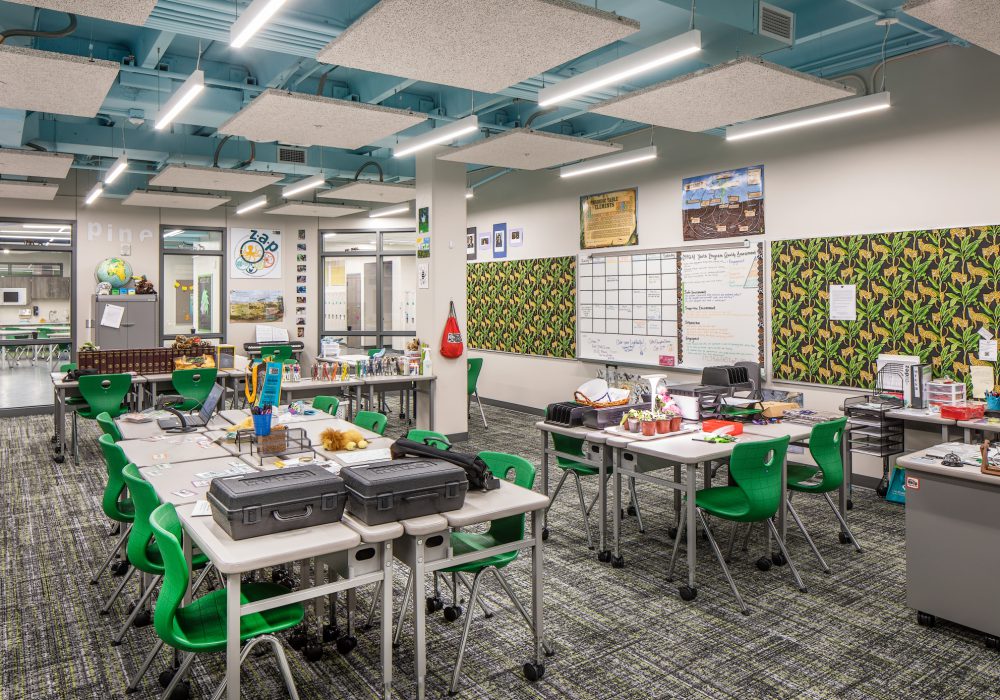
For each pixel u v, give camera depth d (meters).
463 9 3.31
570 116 7.00
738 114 5.09
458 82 4.41
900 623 3.40
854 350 5.79
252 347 11.18
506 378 9.94
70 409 6.77
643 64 3.88
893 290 5.52
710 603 3.64
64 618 3.46
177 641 2.19
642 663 3.02
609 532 4.80
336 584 2.43
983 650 3.13
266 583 2.71
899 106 5.43
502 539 3.12
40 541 4.55
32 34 3.99
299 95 4.77
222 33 4.48
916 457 3.45
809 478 4.32
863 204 5.69
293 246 11.88
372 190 8.87
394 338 12.15
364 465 2.80
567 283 8.73
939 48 5.18
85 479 6.11
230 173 7.43
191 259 11.20
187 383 6.74
